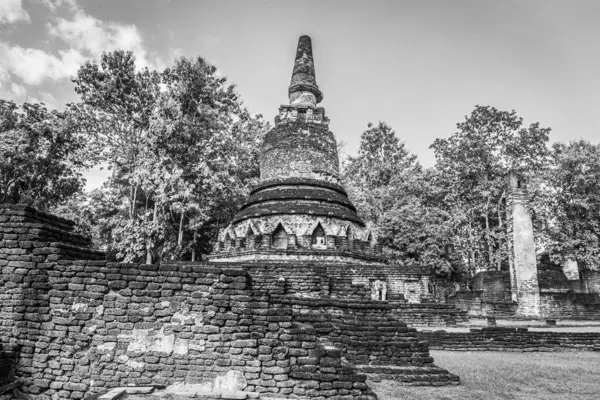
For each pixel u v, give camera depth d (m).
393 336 9.42
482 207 38.88
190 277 7.48
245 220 21.62
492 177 40.41
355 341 9.36
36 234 7.72
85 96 28.84
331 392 7.01
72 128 25.75
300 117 24.16
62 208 24.50
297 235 20.17
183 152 24.17
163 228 22.89
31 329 7.36
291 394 6.99
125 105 29.30
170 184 22.31
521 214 23.72
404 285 17.78
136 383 7.07
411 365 9.12
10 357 7.20
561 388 8.40
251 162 34.06
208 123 27.91
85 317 7.36
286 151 22.98
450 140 41.75
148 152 23.73
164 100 27.16
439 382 8.55
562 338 13.85
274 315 7.40
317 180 22.45
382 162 44.41
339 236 20.27
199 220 24.97
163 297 7.41
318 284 13.92
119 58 28.80
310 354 7.22
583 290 29.03
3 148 22.17
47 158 23.67
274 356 7.16
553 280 30.05
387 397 7.52
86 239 9.10
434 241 30.67
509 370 9.98
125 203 31.61
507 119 40.03
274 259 18.81
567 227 37.06
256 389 7.01
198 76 28.31
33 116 24.89
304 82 25.36
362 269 17.72
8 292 7.50
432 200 41.69
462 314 17.00
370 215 37.00
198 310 7.34
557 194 38.16
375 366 8.97
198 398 6.81
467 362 10.99
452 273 33.53
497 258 36.31
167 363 7.16
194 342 7.22
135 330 7.29
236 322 7.28
